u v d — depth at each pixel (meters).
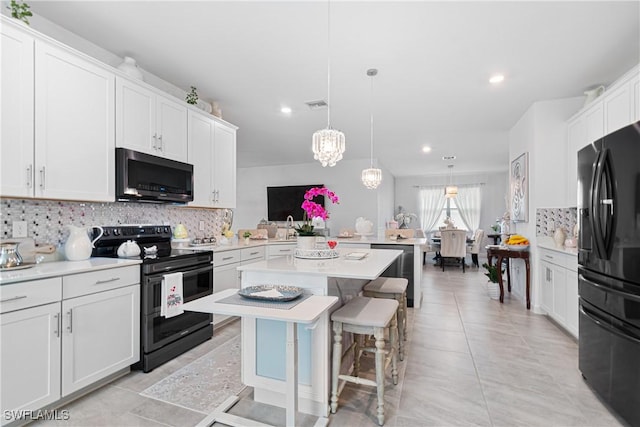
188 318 2.70
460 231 6.68
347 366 2.18
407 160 7.19
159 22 2.23
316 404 1.81
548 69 2.88
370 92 3.43
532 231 3.80
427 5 2.04
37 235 2.19
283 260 2.32
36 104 1.94
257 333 1.93
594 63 2.77
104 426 1.69
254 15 2.15
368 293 2.67
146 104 2.70
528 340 2.89
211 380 2.19
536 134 3.69
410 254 4.05
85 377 1.92
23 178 1.88
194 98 3.29
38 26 2.19
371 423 1.73
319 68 2.90
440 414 1.81
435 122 4.44
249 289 1.77
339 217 7.12
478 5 2.04
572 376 2.23
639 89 2.31
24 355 1.63
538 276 3.70
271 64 2.83
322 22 2.22
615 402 1.75
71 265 2.01
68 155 2.11
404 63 2.79
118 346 2.13
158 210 3.16
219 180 3.61
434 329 3.19
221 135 3.67
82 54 2.18
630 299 1.63
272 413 1.83
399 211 9.66
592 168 1.99
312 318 1.36
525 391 2.04
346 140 5.41
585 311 2.09
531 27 2.26
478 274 6.36
